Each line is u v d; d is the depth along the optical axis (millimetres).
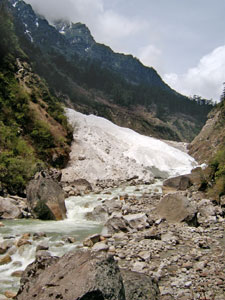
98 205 20594
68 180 33906
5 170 23250
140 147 57219
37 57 139250
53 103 50125
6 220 16391
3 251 10641
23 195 23219
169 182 31062
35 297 5312
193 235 12945
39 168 26719
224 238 12703
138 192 29203
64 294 5035
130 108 168125
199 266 8953
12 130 32656
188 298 6996
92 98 149375
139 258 9844
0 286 8094
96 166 39812
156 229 13961
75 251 6461
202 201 21281
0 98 35562
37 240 12133
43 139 37031
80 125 57094
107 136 57906
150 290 6637
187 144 92562
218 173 26703
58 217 17688
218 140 68750
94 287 4984
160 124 153875
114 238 12578
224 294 7176
